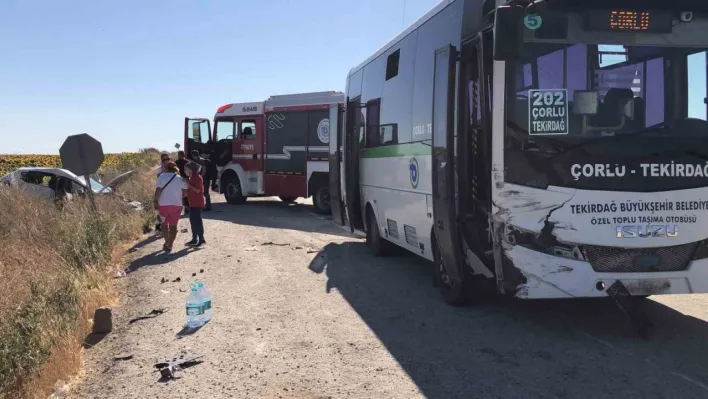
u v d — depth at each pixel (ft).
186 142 69.10
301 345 19.07
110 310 21.54
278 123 63.77
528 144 17.74
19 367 16.08
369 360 17.49
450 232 20.88
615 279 17.43
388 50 30.68
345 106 38.86
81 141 43.60
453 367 16.69
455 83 20.84
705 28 18.10
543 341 18.65
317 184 59.72
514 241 17.88
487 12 19.17
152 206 56.03
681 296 23.84
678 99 17.99
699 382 15.01
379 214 33.01
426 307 23.25
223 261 34.14
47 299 21.21
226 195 71.31
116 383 16.47
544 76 17.80
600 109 17.74
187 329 21.24
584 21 17.80
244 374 16.71
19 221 38.22
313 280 28.91
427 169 24.34
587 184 17.49
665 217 17.53
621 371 15.89
